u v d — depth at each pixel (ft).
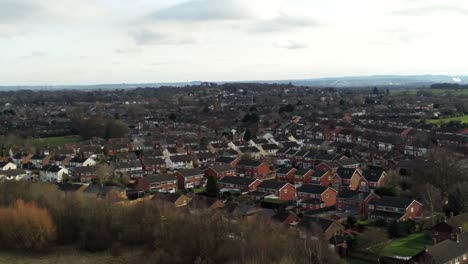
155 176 453.58
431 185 359.05
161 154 581.53
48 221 305.53
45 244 302.04
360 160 557.33
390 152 561.43
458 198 343.26
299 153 575.38
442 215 330.95
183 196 379.35
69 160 566.36
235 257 254.06
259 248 248.73
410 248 282.15
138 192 422.41
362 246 280.51
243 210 338.75
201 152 592.19
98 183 453.58
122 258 288.71
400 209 336.29
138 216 314.14
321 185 401.08
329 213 352.08
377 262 262.06
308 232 282.97
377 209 347.77
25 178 510.17
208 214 308.19
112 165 517.96
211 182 418.72
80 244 311.68
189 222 289.53
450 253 251.80
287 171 471.21
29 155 604.90
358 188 427.74
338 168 457.27
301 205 376.68
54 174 510.99
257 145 634.43
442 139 622.95
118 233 309.01
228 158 538.06
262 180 441.27
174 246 282.15
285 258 229.86
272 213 337.93
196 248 272.92
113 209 320.29
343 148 621.72
